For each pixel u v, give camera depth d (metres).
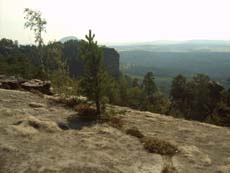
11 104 18.59
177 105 97.88
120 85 91.81
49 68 45.56
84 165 11.34
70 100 20.80
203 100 95.50
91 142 13.85
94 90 17.86
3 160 11.23
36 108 18.44
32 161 11.28
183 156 13.58
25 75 59.28
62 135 14.38
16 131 13.94
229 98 83.19
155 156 13.11
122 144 14.11
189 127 19.09
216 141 16.45
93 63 17.69
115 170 11.24
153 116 21.39
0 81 26.12
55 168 10.90
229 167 12.72
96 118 17.58
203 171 12.13
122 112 18.78
